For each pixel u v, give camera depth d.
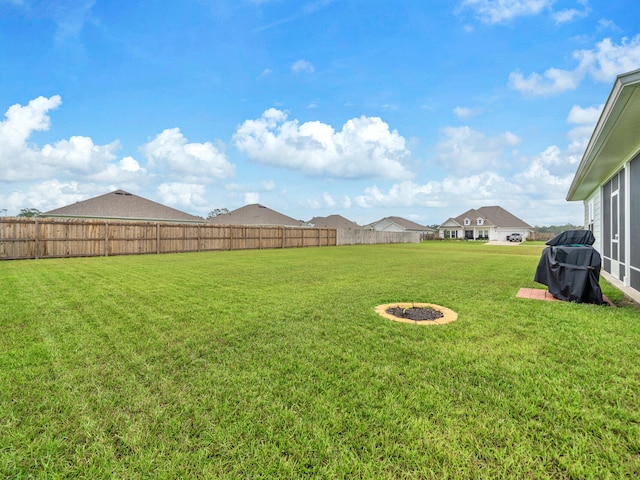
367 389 2.35
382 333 3.61
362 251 19.00
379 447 1.75
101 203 23.62
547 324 3.95
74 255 13.39
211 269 9.29
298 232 23.81
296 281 7.21
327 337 3.48
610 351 3.06
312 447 1.75
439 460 1.65
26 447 1.74
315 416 2.02
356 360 2.87
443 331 3.67
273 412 2.07
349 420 1.98
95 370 2.65
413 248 23.84
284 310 4.60
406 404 2.15
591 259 5.15
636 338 3.43
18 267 9.52
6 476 1.54
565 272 5.31
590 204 12.50
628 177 6.37
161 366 2.74
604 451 1.70
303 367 2.73
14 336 3.45
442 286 6.67
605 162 6.90
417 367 2.72
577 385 2.40
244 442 1.79
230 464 1.63
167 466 1.61
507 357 2.93
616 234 7.70
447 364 2.78
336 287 6.48
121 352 3.04
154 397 2.24
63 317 4.18
